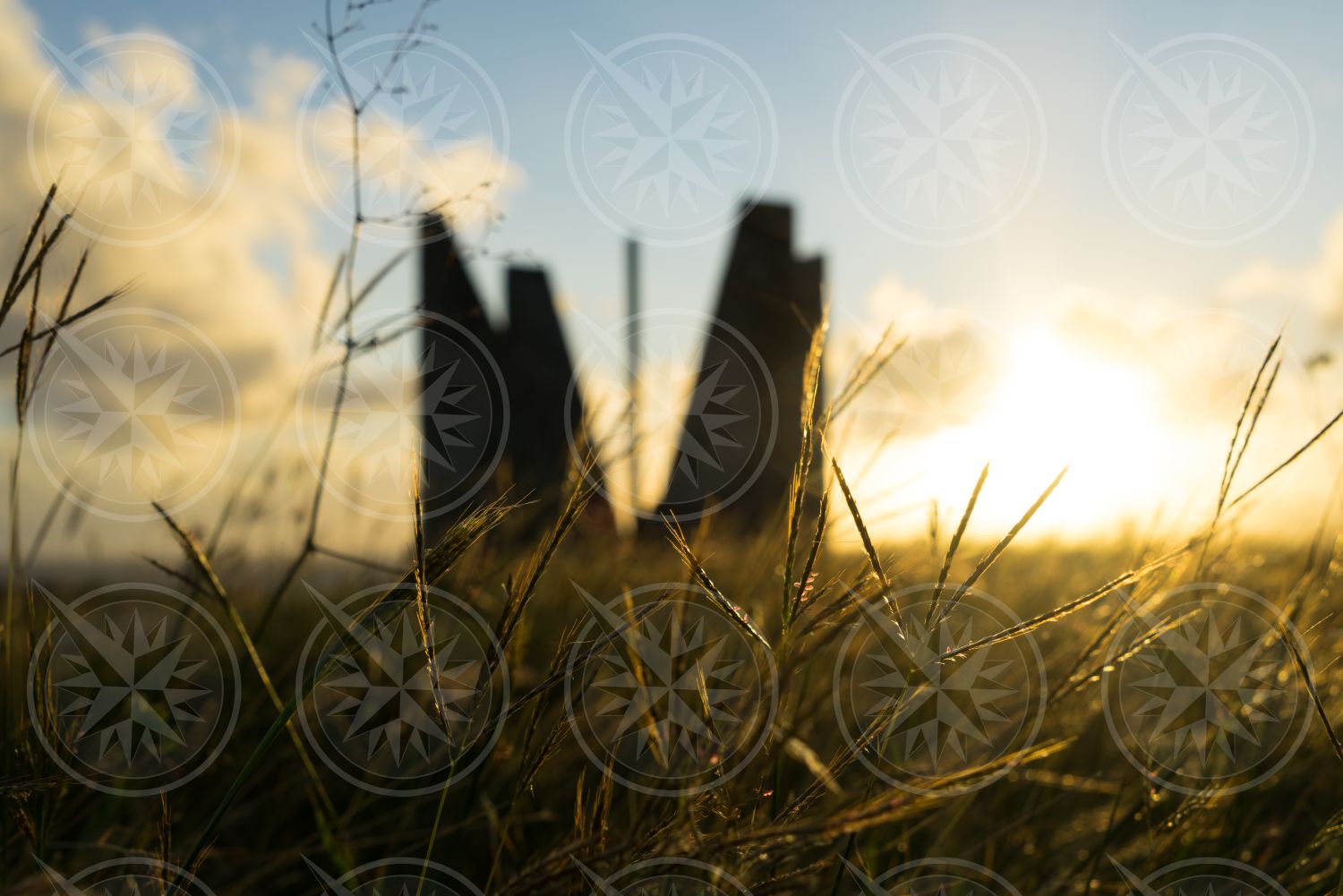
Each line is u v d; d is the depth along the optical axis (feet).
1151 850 1.72
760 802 1.41
